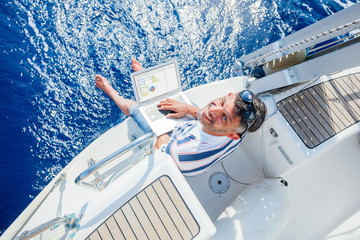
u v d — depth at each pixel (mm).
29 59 2588
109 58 2672
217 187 1892
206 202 1842
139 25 2805
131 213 1082
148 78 1837
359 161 1679
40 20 2715
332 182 1677
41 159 2361
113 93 2244
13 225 1657
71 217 1065
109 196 1110
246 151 1991
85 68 2623
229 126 1324
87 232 1051
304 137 1468
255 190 1578
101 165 1196
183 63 2738
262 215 1414
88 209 1097
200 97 2271
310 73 1393
